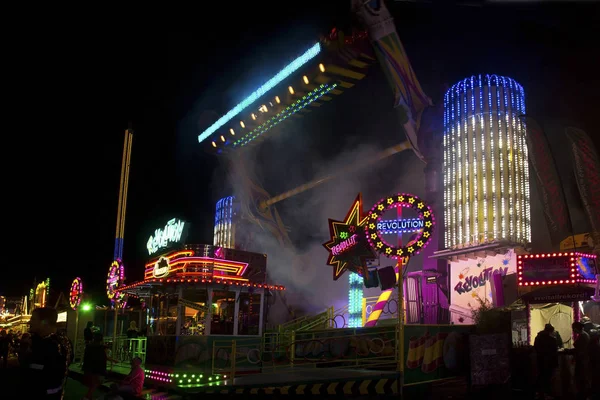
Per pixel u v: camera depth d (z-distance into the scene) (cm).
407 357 1134
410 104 1964
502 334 1149
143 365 1681
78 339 2612
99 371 1091
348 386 1111
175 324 1460
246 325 1521
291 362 1553
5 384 1541
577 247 1602
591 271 1295
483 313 1277
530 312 1377
